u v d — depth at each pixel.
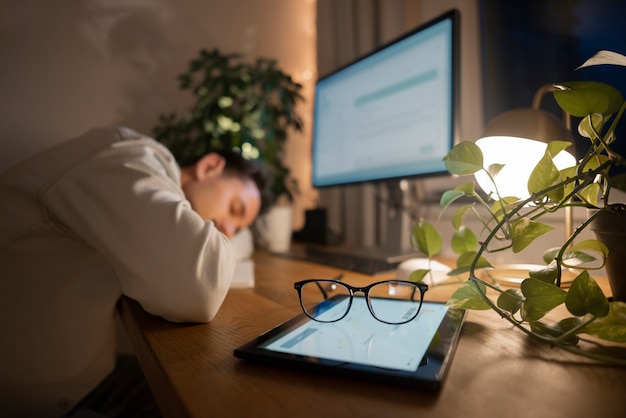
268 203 1.17
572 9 0.80
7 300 0.65
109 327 0.68
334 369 0.28
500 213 0.42
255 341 0.34
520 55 0.91
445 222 1.03
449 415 0.23
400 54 0.92
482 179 0.53
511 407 0.24
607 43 0.75
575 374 0.28
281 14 1.76
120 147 0.62
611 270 0.42
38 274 0.67
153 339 0.39
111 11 1.46
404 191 1.01
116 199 0.52
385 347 0.32
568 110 0.36
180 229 0.48
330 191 1.65
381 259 0.88
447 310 0.44
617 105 0.35
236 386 0.27
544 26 0.86
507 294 0.37
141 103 1.50
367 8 1.41
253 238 1.37
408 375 0.26
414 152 0.88
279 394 0.26
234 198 0.96
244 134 1.41
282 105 1.54
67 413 0.71
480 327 0.40
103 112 1.45
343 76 1.11
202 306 0.44
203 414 0.23
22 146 1.33
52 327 0.65
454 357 0.32
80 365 0.67
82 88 1.41
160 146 0.73
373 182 0.99
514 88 0.92
